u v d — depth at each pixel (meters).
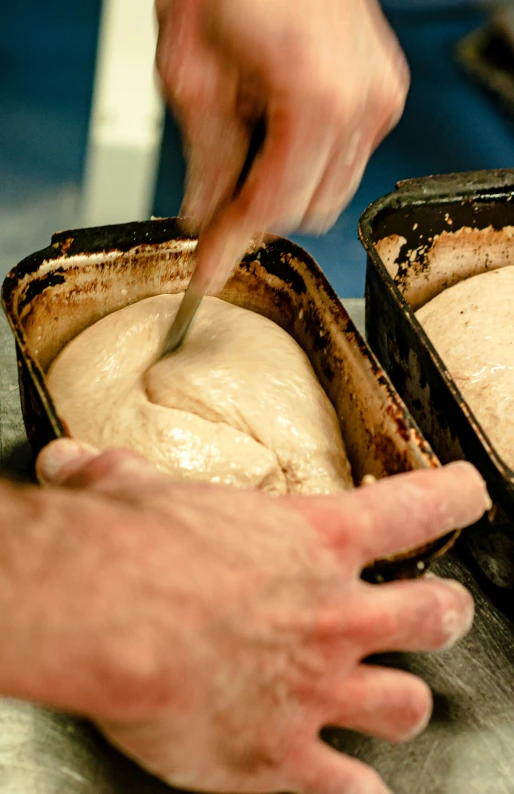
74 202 1.35
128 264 0.71
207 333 0.71
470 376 0.74
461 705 0.62
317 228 0.63
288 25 0.56
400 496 0.54
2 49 1.53
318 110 0.57
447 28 1.65
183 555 0.49
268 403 0.67
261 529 0.51
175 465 0.65
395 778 0.60
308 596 0.51
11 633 0.47
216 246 0.62
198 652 0.49
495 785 0.60
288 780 0.52
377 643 0.52
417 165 1.49
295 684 0.51
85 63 1.51
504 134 1.56
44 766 0.59
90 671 0.47
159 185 1.36
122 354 0.70
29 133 1.44
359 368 0.66
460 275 0.83
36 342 0.69
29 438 0.66
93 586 0.48
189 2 0.57
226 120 0.59
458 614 0.54
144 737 0.50
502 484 0.62
